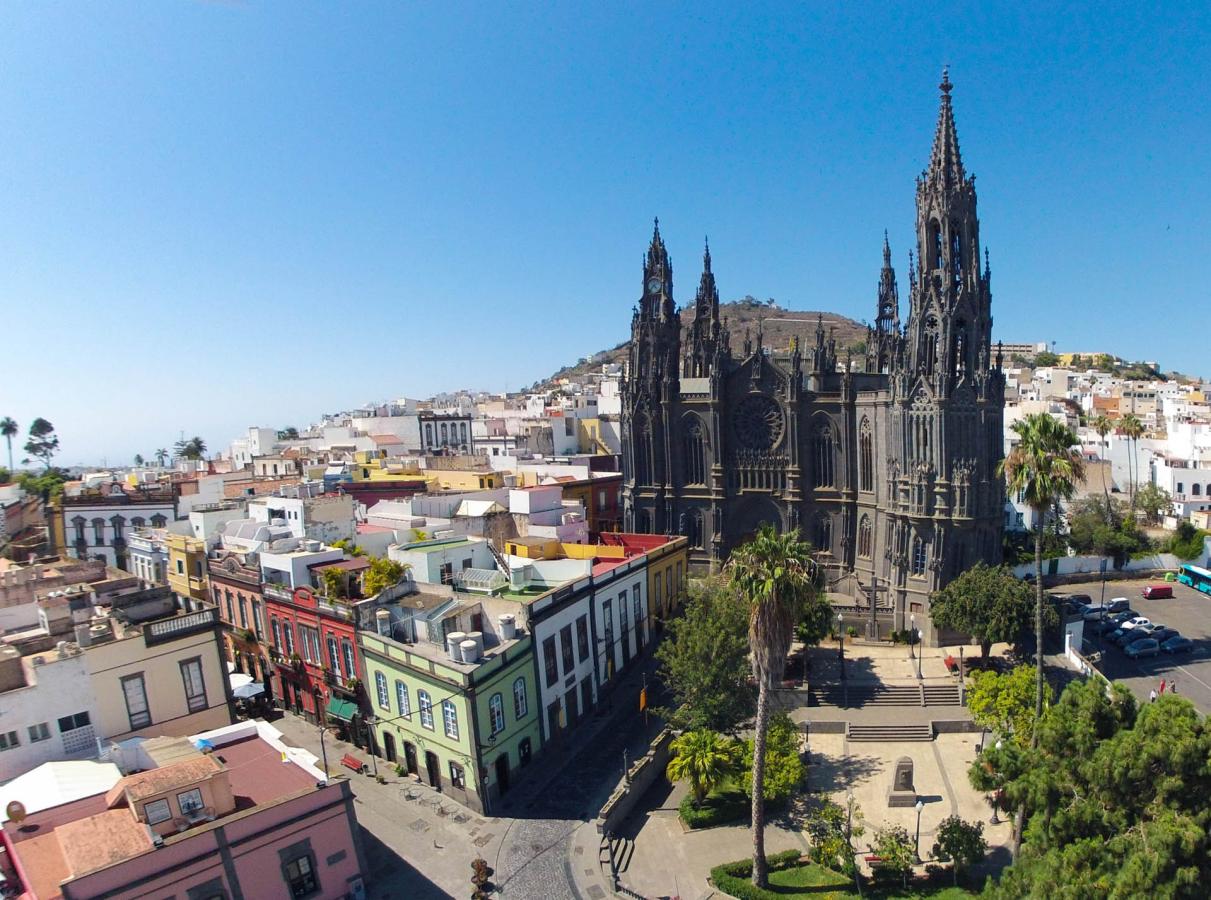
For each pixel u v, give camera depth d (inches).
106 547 4037.9
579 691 2399.1
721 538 3848.4
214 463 6796.3
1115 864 1055.0
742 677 2025.1
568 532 3198.8
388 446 6378.0
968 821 1827.0
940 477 2886.3
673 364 4116.6
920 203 2989.7
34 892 1176.2
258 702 2603.3
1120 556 3912.4
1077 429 6136.8
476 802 1921.8
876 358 4589.1
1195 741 1083.3
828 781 2066.9
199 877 1318.9
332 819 1502.2
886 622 3083.2
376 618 2172.7
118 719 1806.1
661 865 1720.0
